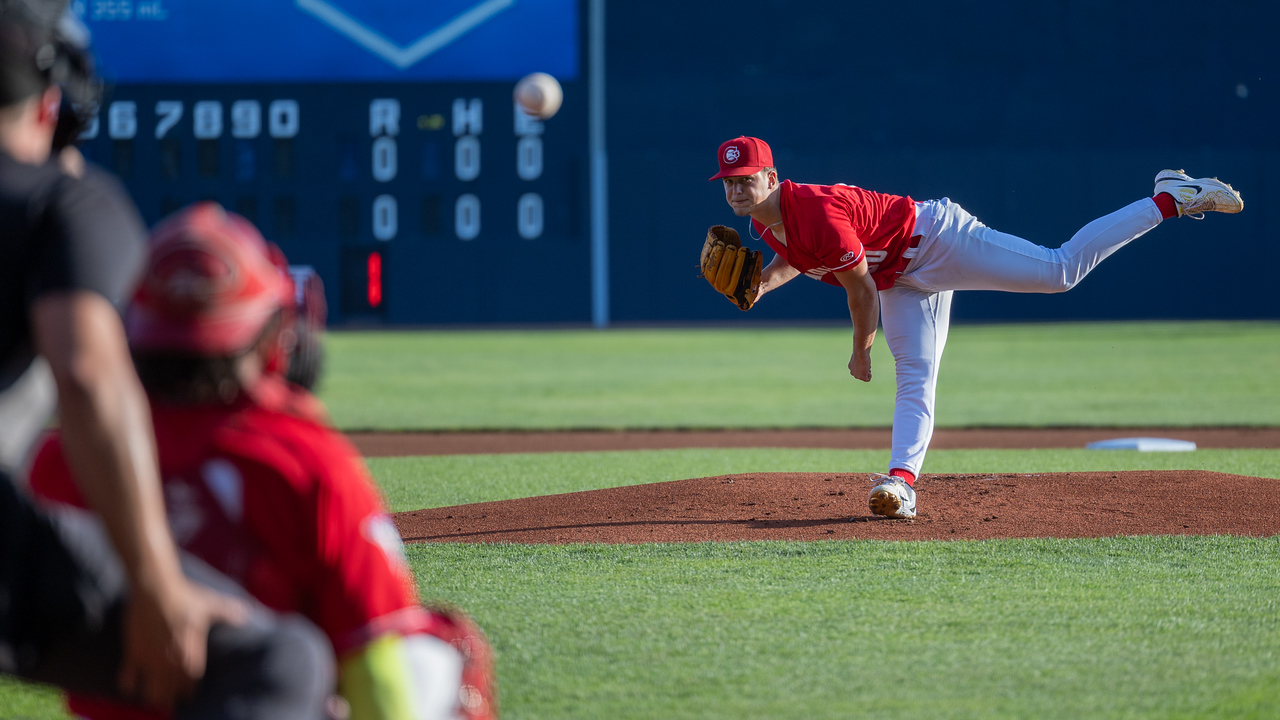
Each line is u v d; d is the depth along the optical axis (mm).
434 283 95812
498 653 11344
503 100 94750
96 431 4859
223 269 5418
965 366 60312
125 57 90438
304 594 5820
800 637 11906
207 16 90812
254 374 5824
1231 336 78125
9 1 5730
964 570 14812
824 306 102375
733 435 36562
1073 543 16375
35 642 5289
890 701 9969
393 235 94812
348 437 36156
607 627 12289
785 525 17859
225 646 5184
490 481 25094
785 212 16984
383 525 6000
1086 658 11156
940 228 17328
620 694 10156
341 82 92875
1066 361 62500
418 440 35344
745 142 16891
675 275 99438
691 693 10164
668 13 98062
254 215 92938
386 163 94000
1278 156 99250
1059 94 99188
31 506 5258
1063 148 99438
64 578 5184
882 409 43688
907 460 17766
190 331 5402
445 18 93375
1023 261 17562
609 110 98312
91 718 5918
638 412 42844
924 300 17922
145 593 4930
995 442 33594
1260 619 12508
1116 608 12961
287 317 6156
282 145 92625
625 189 98625
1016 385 51062
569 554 15984
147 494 4941
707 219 99250
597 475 26203
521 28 94125
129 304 5539
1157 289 100312
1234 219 99750
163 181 91688
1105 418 39062
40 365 5973
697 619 12578
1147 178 99438
